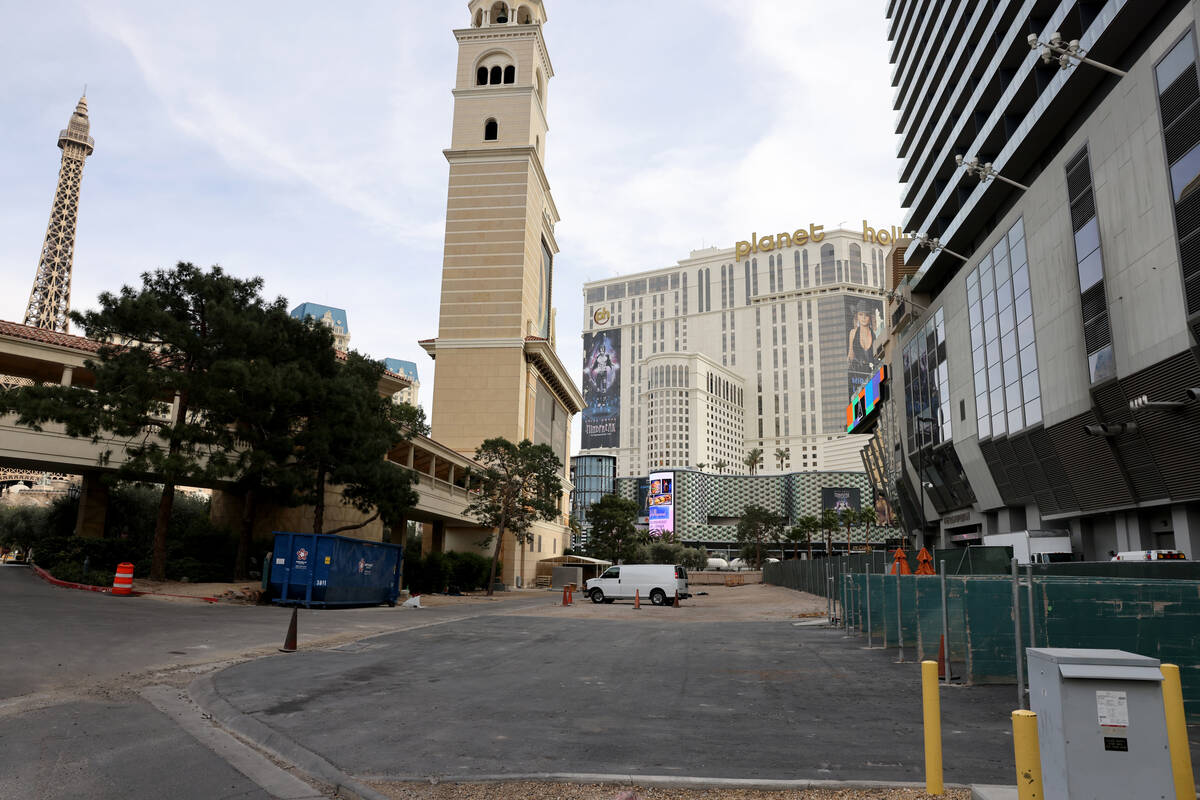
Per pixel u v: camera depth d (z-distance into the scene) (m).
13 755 6.82
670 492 175.25
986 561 25.22
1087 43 28.17
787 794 6.05
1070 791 4.29
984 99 39.88
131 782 6.23
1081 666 4.39
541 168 76.62
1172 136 22.25
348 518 40.97
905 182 58.06
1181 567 13.36
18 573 30.45
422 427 55.00
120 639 14.72
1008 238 35.53
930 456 49.06
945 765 7.00
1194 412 22.92
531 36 75.69
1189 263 21.69
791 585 60.50
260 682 11.16
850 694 11.02
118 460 29.55
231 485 32.56
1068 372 29.50
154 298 25.89
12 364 31.59
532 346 69.31
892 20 61.38
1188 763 5.00
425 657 14.69
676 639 19.23
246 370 25.81
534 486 51.53
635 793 5.84
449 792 6.09
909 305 56.03
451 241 70.94
